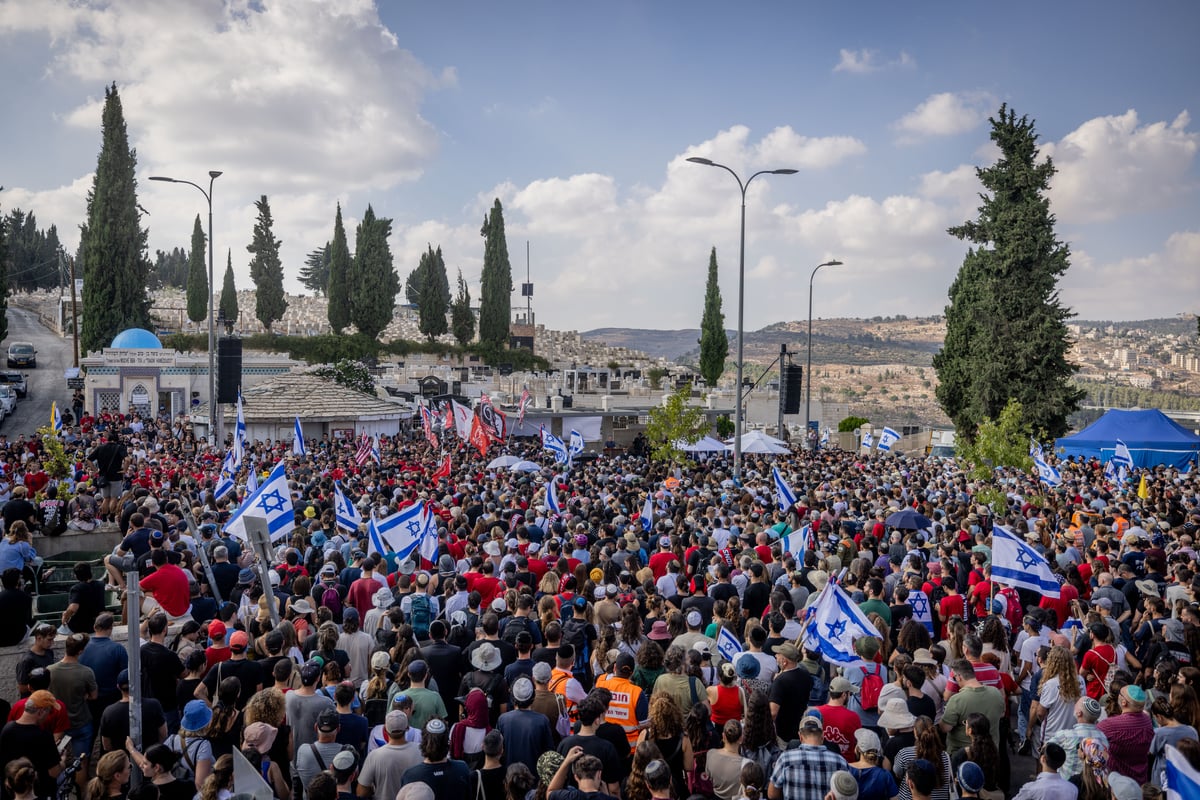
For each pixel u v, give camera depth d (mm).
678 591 12047
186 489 21391
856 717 7598
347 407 46625
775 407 70000
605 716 7953
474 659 8547
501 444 37562
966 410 51406
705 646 8883
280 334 90125
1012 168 48938
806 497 21141
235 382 31797
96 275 70125
